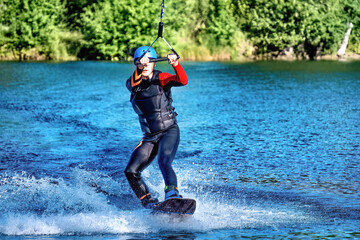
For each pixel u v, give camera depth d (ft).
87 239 38.14
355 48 321.73
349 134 83.30
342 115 102.58
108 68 223.51
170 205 42.55
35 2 280.72
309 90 145.69
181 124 92.94
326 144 76.02
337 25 301.02
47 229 40.83
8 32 280.51
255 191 53.01
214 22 297.12
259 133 84.53
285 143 76.95
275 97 130.41
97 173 60.75
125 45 277.03
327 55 307.17
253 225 42.11
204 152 71.46
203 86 156.25
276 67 233.76
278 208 47.26
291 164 64.49
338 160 66.23
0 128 88.43
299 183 55.88
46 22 280.72
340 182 56.08
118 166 64.49
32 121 95.50
